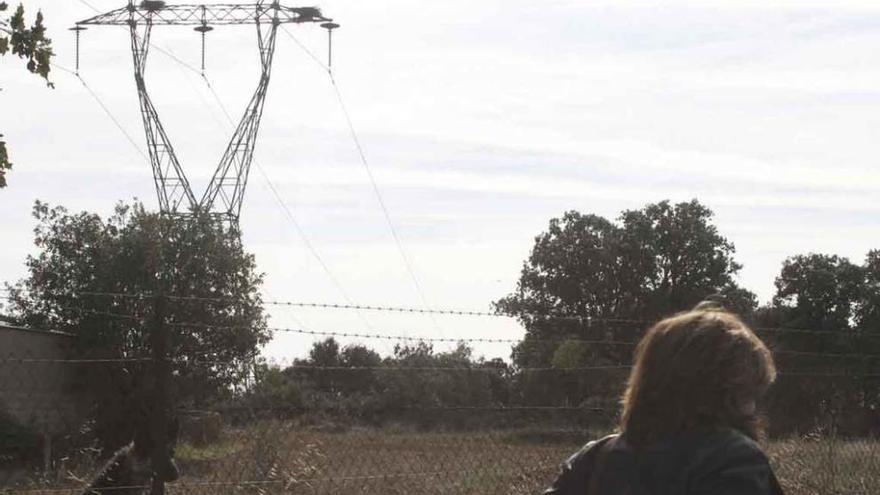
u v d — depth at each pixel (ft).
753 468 8.49
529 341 34.45
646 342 9.36
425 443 29.43
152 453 21.17
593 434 30.19
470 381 40.81
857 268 185.68
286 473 26.55
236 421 30.09
